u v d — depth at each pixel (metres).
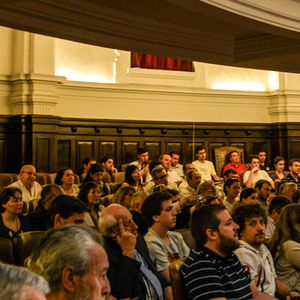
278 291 3.47
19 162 9.19
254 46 7.34
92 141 10.00
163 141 10.66
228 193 5.70
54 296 1.50
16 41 9.41
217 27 7.00
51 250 1.54
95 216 4.55
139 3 5.87
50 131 9.29
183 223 4.90
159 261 3.36
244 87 11.62
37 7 5.41
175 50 6.97
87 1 5.79
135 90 10.38
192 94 10.95
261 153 9.42
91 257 1.53
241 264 3.04
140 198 4.30
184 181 7.32
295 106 11.50
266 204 5.91
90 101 10.02
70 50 9.95
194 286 2.76
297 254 3.56
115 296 2.66
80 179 8.34
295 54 7.04
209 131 11.09
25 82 9.19
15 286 0.93
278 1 5.62
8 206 4.26
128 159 10.31
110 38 6.28
